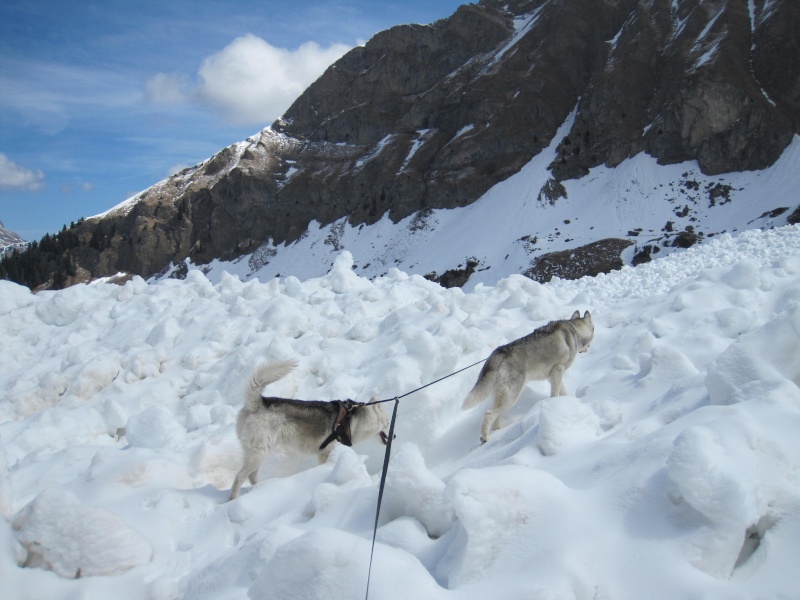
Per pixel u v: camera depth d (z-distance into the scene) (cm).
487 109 10188
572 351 740
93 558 442
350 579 325
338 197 10744
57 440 841
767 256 1292
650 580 314
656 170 8162
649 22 10156
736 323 747
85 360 1088
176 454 659
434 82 12100
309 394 891
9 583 420
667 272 1335
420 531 409
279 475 695
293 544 345
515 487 365
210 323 1187
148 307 1323
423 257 8644
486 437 679
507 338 912
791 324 442
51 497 453
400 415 739
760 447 353
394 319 1045
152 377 1030
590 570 323
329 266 9594
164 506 562
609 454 420
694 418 406
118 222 12094
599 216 7819
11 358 1271
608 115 8956
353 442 686
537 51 10738
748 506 318
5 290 1461
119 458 624
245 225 11181
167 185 12650
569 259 6844
